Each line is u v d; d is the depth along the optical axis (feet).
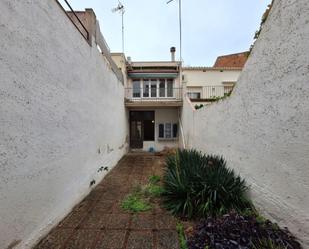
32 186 8.78
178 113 41.93
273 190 9.38
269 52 9.61
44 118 9.77
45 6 9.77
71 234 10.14
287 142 8.39
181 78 41.11
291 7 8.02
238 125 13.30
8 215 7.32
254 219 9.27
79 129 14.37
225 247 7.48
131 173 23.22
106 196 15.64
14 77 7.60
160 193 14.83
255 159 11.05
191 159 17.43
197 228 9.48
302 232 7.54
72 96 13.19
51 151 10.46
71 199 12.96
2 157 7.02
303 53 7.41
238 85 13.28
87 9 17.04
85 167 15.56
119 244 9.31
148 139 43.39
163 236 10.00
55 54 10.83
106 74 22.39
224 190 11.53
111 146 24.91
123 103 35.19
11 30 7.40
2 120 7.01
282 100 8.66
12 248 7.52
